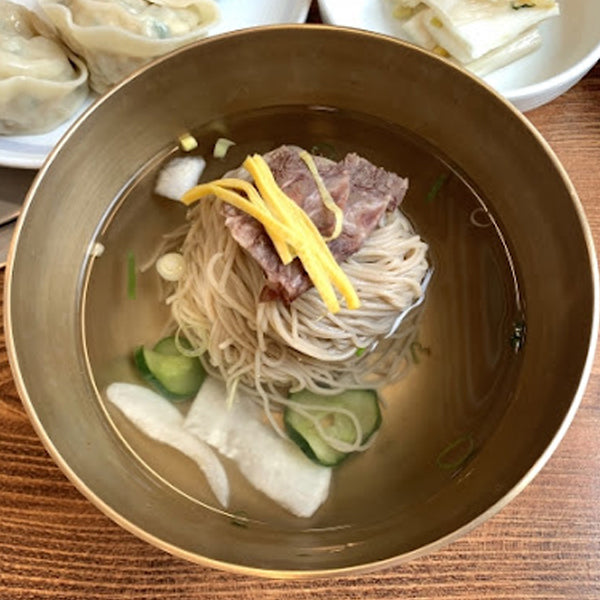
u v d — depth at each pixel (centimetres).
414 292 22
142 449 20
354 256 22
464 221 23
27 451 20
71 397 19
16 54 25
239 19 28
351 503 19
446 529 16
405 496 19
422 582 19
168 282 23
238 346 22
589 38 26
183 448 20
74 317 21
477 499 17
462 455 20
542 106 25
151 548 19
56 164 19
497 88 26
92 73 27
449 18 25
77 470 17
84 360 21
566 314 19
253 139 24
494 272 22
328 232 19
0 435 21
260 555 17
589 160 24
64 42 27
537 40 26
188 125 23
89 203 21
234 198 19
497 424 20
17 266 18
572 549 19
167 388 21
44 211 19
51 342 20
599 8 26
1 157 23
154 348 21
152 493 19
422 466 20
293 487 19
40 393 18
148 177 23
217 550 16
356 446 20
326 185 20
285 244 18
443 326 22
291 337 21
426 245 23
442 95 21
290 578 15
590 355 17
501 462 18
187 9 27
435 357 22
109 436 20
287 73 22
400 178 22
